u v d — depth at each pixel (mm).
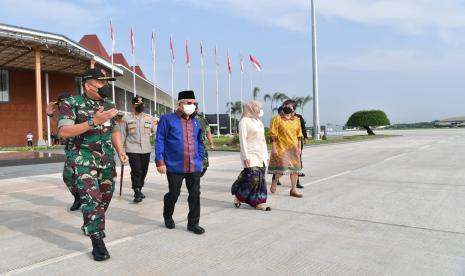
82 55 30891
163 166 4910
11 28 24828
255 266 3676
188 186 4953
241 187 6207
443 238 4480
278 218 5551
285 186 8516
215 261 3824
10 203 6984
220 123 94938
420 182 8703
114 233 4879
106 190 4230
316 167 12281
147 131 7078
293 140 7184
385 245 4254
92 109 3967
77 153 3980
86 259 3945
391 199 6805
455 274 3438
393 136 45781
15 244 4496
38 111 30375
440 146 22172
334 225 5113
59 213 6152
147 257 3965
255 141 6168
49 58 32094
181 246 4312
